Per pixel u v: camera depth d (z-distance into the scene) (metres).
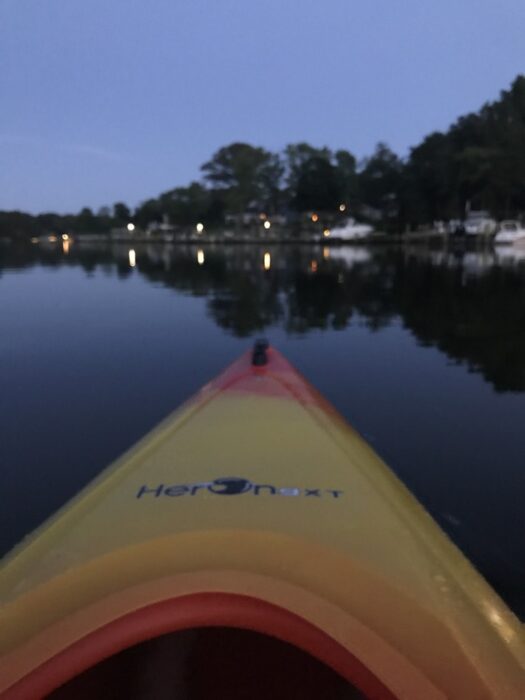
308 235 67.81
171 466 2.64
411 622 1.56
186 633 1.87
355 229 54.28
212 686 1.72
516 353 7.59
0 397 6.08
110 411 5.69
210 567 1.60
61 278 18.19
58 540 1.97
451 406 5.67
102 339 8.64
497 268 20.61
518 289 13.90
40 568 1.78
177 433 3.18
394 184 59.25
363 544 1.92
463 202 50.50
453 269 20.48
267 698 1.71
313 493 2.32
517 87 46.19
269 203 74.94
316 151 71.81
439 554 2.03
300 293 14.00
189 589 1.41
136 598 1.40
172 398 6.04
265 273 20.14
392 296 13.17
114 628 1.35
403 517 2.25
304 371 6.85
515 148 43.38
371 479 2.62
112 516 2.09
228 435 3.12
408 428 5.16
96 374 6.87
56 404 5.88
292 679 1.76
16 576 1.78
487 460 4.54
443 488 4.13
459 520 3.73
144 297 13.23
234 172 75.06
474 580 1.94
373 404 5.74
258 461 2.71
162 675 1.75
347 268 22.16
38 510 3.92
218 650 1.82
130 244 64.00
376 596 1.61
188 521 2.01
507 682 1.47
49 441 5.00
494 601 1.84
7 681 1.29
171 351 7.94
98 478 2.64
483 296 12.86
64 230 87.25
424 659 1.45
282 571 1.62
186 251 41.75
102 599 1.42
